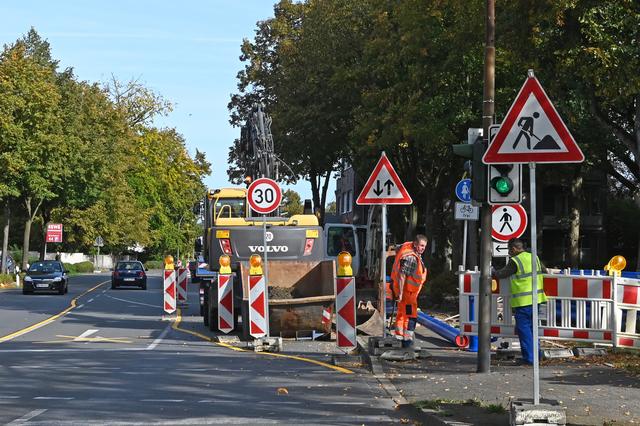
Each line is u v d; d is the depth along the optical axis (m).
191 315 41.59
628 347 22.30
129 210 119.00
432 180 64.12
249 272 26.92
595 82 36.44
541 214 81.81
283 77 77.88
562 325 22.78
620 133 39.50
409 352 22.64
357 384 18.91
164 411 15.25
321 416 14.98
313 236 33.66
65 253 140.88
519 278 21.28
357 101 65.94
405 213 75.81
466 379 18.89
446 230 70.00
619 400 15.48
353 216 109.81
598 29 35.31
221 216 41.44
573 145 13.57
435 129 51.97
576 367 20.20
